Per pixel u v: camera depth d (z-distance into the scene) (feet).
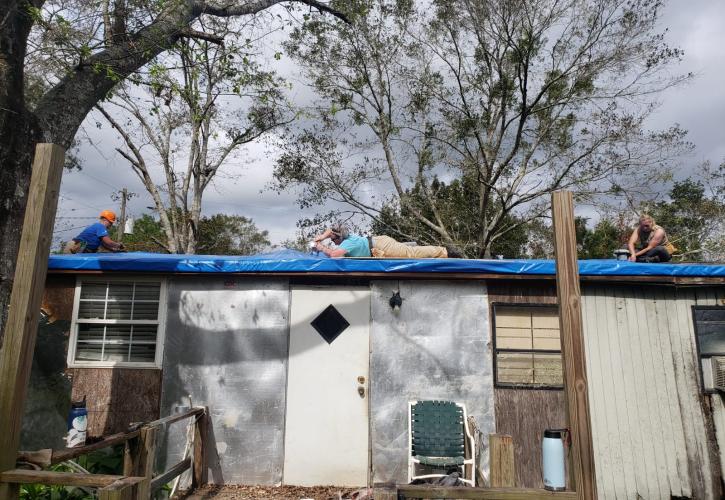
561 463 9.95
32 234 9.93
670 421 19.15
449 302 20.31
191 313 20.40
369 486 19.11
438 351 19.97
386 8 55.31
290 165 61.52
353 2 37.91
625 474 18.71
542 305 20.20
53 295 20.57
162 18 23.02
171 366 20.03
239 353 20.12
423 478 17.95
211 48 27.35
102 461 18.10
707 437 19.02
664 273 19.48
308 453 19.49
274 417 19.70
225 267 20.18
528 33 50.31
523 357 19.98
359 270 20.03
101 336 20.44
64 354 20.01
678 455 18.88
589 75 51.29
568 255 10.12
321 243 22.44
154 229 92.32
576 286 9.97
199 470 18.78
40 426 18.31
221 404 19.77
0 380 9.39
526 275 19.89
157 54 23.08
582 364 9.66
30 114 16.53
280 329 20.25
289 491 18.72
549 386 19.60
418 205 65.36
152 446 15.01
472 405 19.51
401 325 20.18
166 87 22.11
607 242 69.87
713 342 19.76
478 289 20.39
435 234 64.90
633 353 19.67
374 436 19.38
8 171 15.38
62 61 19.39
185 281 20.66
